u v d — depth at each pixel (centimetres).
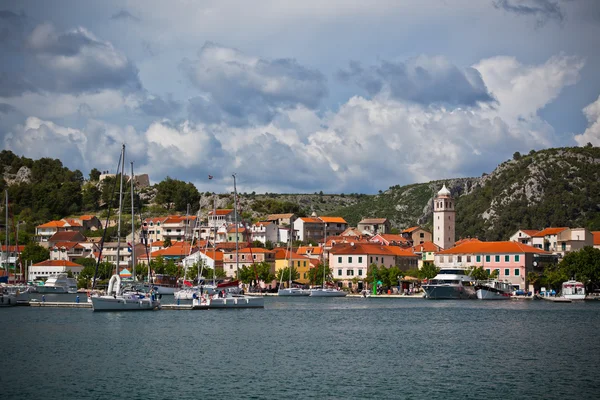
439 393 7038
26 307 16675
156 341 10350
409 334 11388
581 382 7506
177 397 6856
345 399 6800
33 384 7381
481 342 10400
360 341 10512
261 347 9844
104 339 10525
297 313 15250
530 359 8881
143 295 15750
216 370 8125
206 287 19238
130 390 7119
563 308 17050
